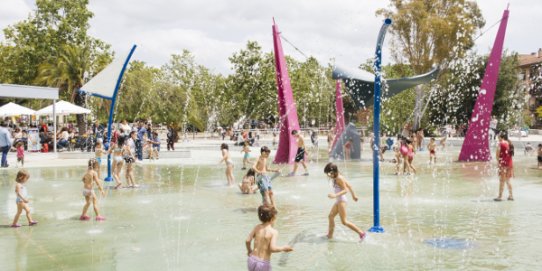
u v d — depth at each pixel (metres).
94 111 41.12
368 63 46.78
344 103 51.00
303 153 15.80
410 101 41.22
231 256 6.33
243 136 32.91
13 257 6.37
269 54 39.59
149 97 43.28
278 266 5.84
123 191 12.37
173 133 27.69
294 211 9.47
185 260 6.17
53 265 6.01
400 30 44.25
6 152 18.98
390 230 7.71
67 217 9.04
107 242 7.12
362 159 21.72
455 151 28.23
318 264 5.90
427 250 6.50
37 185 13.60
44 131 28.42
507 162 10.46
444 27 41.78
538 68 67.12
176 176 15.74
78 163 20.58
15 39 40.66
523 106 52.69
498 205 9.95
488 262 5.92
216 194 11.77
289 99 19.22
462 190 12.12
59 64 37.25
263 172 9.55
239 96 40.06
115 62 14.39
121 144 13.27
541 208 9.55
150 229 7.97
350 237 7.27
